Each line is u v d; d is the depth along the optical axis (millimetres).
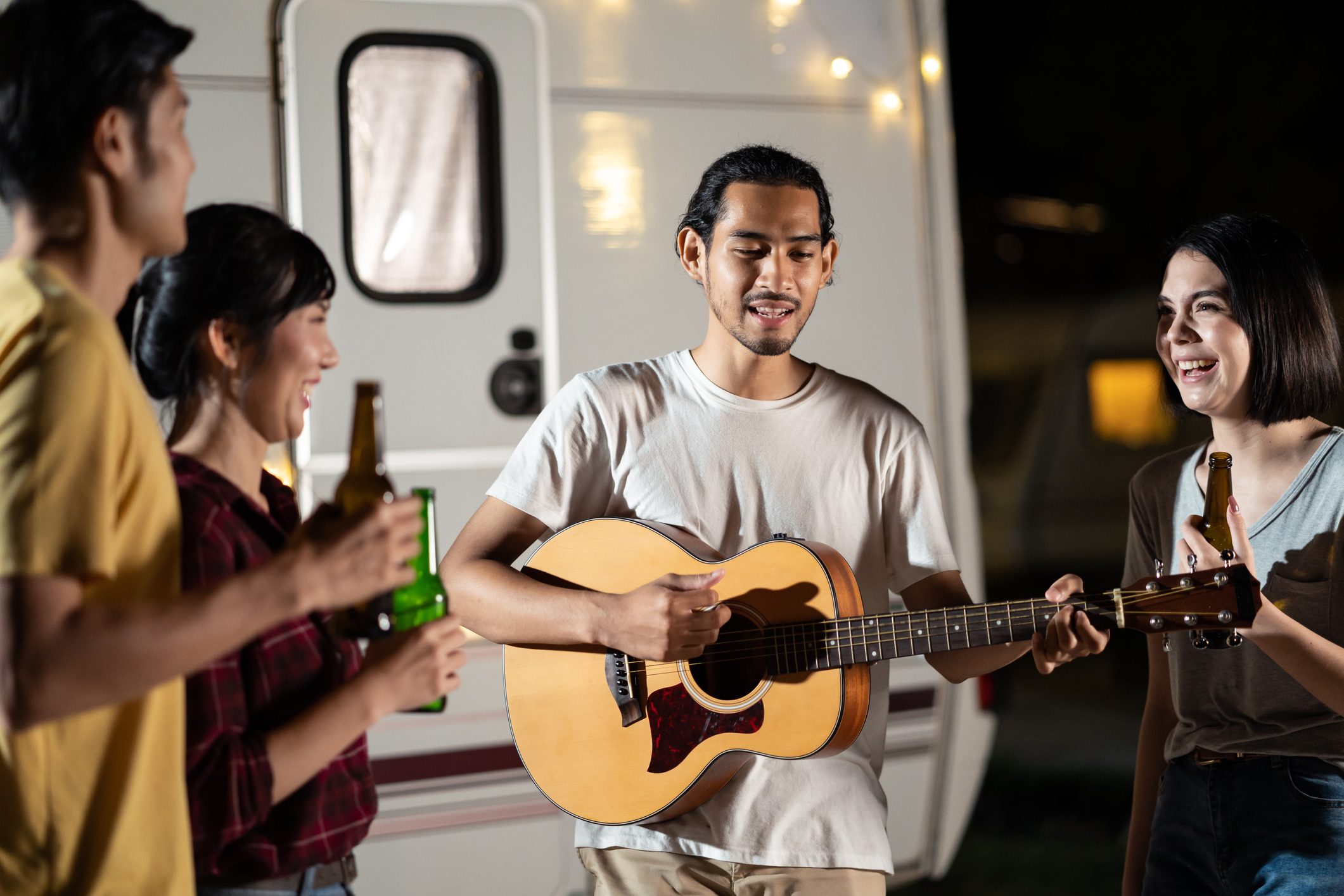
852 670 2379
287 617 1435
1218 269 2174
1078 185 15289
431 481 3670
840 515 2539
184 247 1641
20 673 1316
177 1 3506
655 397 2582
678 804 2449
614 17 3863
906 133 4137
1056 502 12219
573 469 2598
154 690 1472
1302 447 2191
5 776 1433
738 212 2436
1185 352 2211
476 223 3740
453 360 3703
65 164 1472
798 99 4027
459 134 3729
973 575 4133
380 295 3654
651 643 2336
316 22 3609
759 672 2426
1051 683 8344
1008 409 19156
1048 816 5949
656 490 2559
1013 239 19219
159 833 1489
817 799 2424
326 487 3590
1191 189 14438
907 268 4117
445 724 3576
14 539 1322
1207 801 2195
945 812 4027
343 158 3629
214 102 3527
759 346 2467
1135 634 9016
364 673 1672
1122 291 15859
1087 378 11914
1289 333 2125
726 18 3969
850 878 2398
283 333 1757
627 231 3852
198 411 1767
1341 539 2076
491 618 2496
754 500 2533
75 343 1382
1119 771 6590
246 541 1723
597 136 3836
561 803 2531
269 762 1598
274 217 1790
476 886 3598
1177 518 2346
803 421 2541
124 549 1460
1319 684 1969
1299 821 2076
